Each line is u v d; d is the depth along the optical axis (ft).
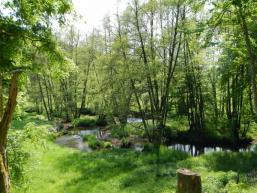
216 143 128.88
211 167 76.54
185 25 103.55
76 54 191.21
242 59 70.54
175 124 154.81
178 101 155.43
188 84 143.43
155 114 123.85
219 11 51.08
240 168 73.82
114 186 67.26
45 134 48.67
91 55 189.57
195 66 133.49
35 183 69.92
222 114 156.66
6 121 26.73
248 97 119.65
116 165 85.46
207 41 54.90
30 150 48.62
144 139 129.80
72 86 192.24
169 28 116.57
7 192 24.14
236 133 128.16
